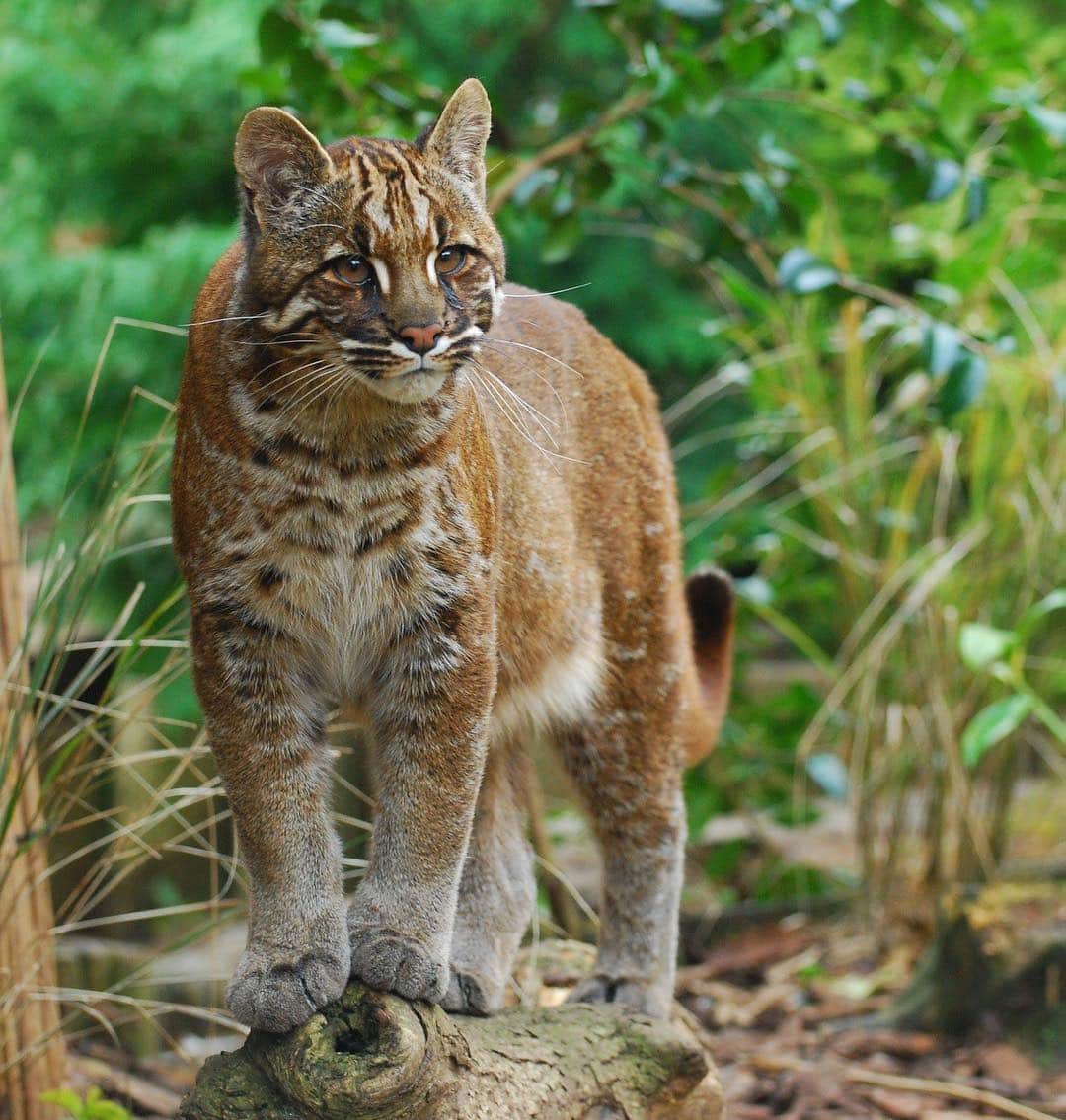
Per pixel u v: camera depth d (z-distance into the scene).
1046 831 13.29
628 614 7.35
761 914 12.58
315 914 5.73
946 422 9.92
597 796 7.42
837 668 12.56
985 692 11.85
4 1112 7.46
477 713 6.08
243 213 5.96
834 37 9.59
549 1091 6.10
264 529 5.75
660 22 9.90
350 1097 5.32
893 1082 9.38
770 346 15.02
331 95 9.75
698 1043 6.96
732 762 13.35
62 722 9.20
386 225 5.72
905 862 12.33
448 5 19.81
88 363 16.64
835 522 12.62
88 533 7.47
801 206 10.60
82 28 19.00
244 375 5.72
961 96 10.02
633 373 7.84
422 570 5.95
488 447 6.45
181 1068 9.62
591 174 10.41
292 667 5.93
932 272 12.34
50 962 8.00
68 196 19.00
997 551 12.05
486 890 7.04
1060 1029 9.75
